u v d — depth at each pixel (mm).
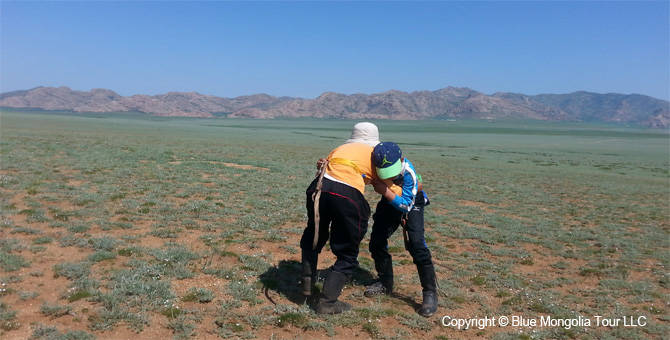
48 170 12156
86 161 14797
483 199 14930
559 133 189500
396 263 6617
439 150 65000
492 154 59531
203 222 7867
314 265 4684
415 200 4918
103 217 7461
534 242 8828
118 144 26094
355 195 4387
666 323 5082
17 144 19891
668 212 15484
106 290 4543
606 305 5523
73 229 6527
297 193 11844
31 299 4230
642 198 19719
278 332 4105
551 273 6875
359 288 5445
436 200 13703
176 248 6016
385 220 5113
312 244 4547
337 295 4480
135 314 4082
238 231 7406
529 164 44344
